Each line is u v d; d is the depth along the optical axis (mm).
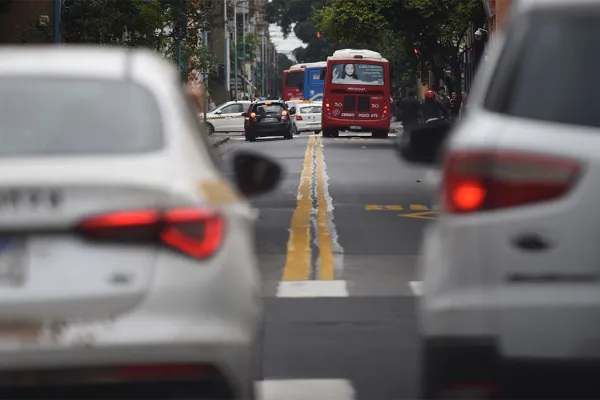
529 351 12633
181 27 154625
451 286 12945
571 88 12977
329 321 24766
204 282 12766
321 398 18297
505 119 13039
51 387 12609
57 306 12523
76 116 13812
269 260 34688
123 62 14836
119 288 12602
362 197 57812
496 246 12727
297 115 172750
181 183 12938
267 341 22750
